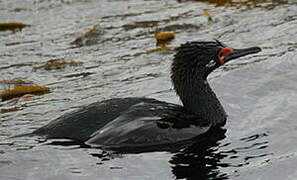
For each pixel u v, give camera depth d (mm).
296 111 13555
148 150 11750
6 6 30266
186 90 13297
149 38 22812
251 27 22062
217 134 12562
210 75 16672
